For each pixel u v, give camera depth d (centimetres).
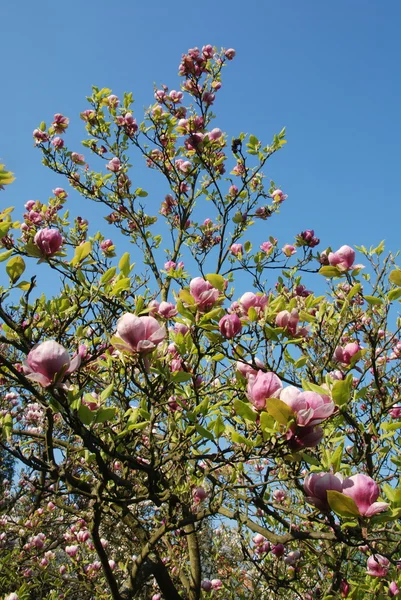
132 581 407
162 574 455
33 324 288
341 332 349
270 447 201
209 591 514
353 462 357
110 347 313
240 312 287
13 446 254
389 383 385
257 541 446
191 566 500
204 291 253
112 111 716
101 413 214
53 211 617
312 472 182
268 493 370
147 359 228
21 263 234
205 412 249
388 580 309
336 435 347
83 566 564
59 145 712
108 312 342
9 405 507
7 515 652
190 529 477
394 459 332
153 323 218
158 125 712
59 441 369
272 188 723
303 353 367
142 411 255
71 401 206
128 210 724
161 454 292
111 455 251
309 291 423
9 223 224
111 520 490
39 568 556
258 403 188
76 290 296
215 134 682
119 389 309
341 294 414
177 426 294
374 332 382
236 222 703
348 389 204
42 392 240
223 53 724
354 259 320
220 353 287
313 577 445
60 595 597
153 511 562
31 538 598
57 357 182
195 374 273
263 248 601
